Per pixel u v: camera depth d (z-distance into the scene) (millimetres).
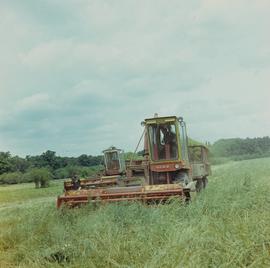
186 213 10523
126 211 10695
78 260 7504
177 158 15125
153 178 15422
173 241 7312
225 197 12445
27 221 11609
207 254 6598
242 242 6969
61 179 57125
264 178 21359
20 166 70500
